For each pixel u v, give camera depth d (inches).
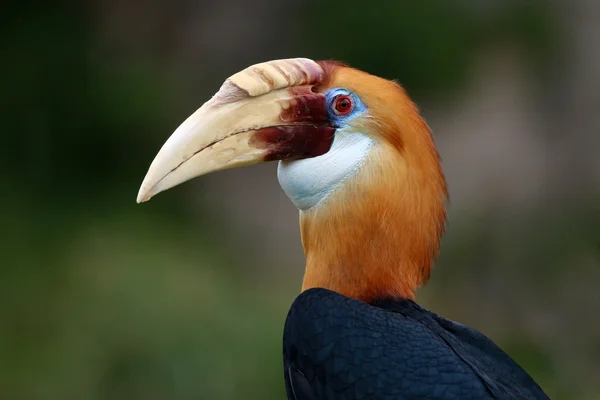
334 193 404.5
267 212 997.8
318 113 402.3
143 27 1004.6
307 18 976.9
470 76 966.4
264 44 1013.2
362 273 401.4
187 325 779.4
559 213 946.7
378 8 941.8
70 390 751.1
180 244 890.1
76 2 987.9
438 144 998.4
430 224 403.2
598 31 1005.2
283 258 940.0
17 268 836.6
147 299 799.1
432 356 370.6
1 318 796.0
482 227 948.0
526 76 999.6
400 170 398.0
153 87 963.3
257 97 403.2
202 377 753.6
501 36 987.3
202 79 999.6
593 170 972.6
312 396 383.2
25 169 926.4
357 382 370.9
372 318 382.6
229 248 933.2
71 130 940.6
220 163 399.9
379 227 398.3
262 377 760.3
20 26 968.9
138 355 762.2
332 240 405.4
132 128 945.5
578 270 902.4
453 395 358.9
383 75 943.0
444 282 924.6
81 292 814.5
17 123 935.7
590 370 805.2
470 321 890.1
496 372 387.2
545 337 850.8
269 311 822.5
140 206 924.0
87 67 960.3
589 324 855.7
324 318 385.4
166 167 395.9
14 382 751.7
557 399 777.6
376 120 399.5
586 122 997.2
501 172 983.6
